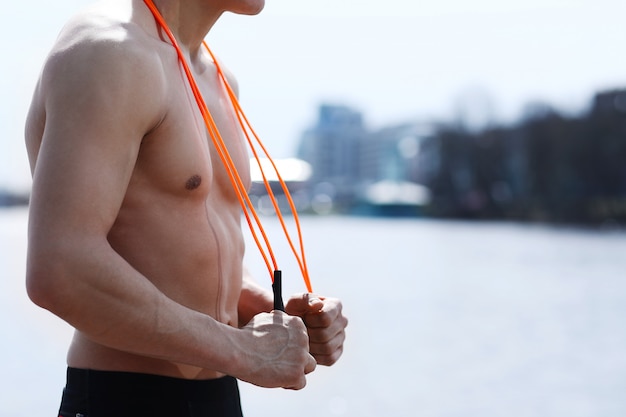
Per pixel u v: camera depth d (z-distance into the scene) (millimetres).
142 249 1134
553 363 6660
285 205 39250
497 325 8914
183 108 1137
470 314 9812
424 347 7348
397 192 68062
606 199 51156
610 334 8312
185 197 1161
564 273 15945
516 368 6410
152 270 1138
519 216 55094
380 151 91562
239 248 1299
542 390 5629
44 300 954
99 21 1062
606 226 43656
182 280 1160
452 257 20344
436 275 15117
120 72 1015
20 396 4703
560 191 53812
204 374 1248
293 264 14992
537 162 55094
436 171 66750
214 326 1065
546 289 12961
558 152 54094
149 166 1119
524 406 5145
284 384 1115
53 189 967
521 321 9258
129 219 1129
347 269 15781
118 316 981
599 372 6285
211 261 1195
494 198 60188
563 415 4902
